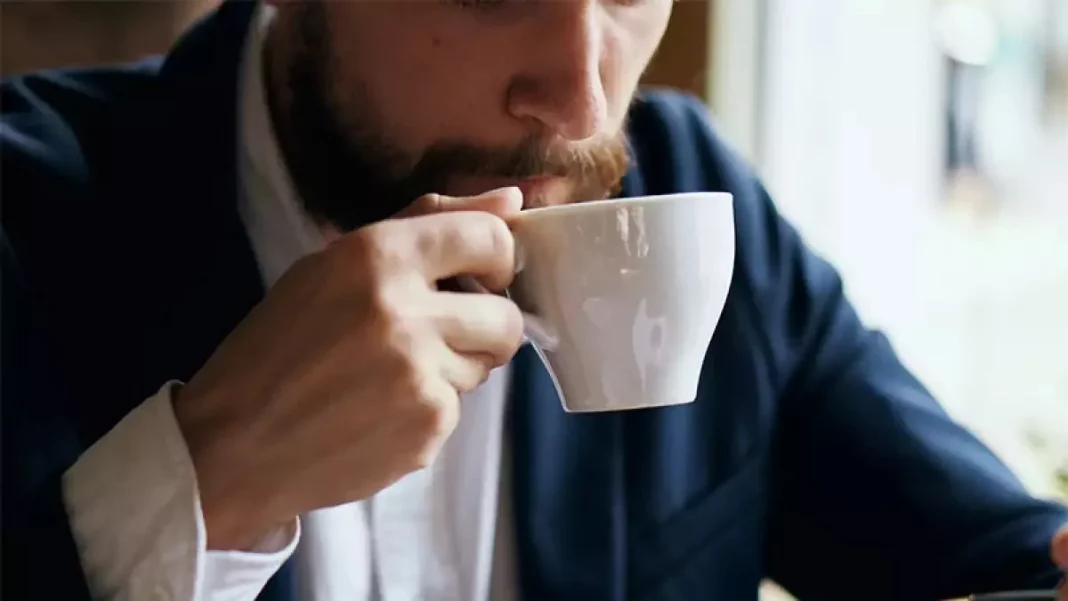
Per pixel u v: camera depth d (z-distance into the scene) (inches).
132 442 21.4
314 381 19.6
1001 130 53.9
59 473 24.6
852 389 35.6
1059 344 52.4
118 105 32.3
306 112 28.7
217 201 29.7
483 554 31.5
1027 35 53.2
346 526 29.5
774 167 50.7
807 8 49.7
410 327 19.2
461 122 25.0
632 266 19.1
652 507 33.3
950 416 35.5
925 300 54.3
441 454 31.0
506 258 19.7
